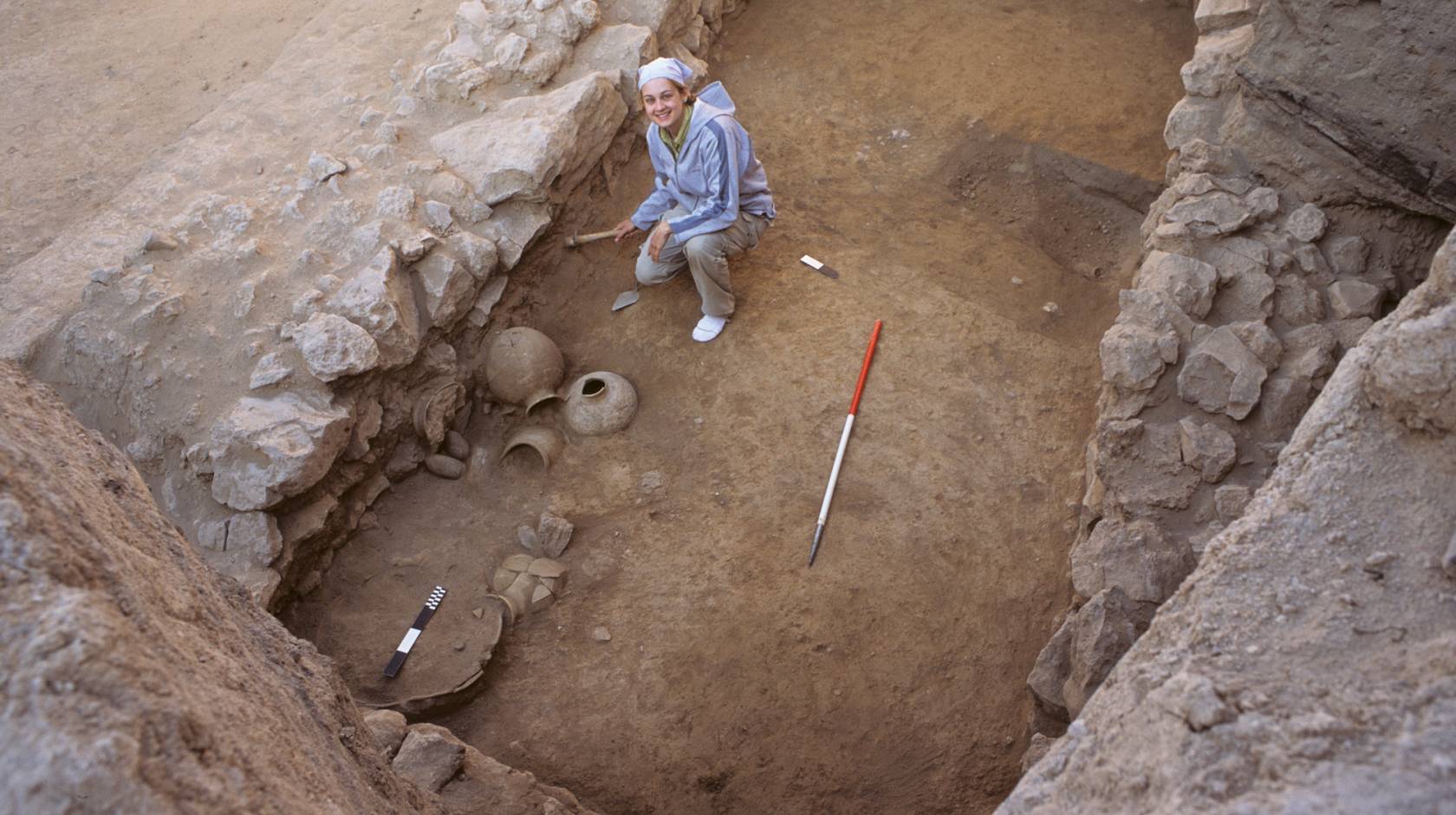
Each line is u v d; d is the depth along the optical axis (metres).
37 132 6.10
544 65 5.48
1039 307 5.23
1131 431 4.08
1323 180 4.51
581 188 5.52
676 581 4.48
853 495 4.64
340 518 4.62
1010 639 4.21
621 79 5.63
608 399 4.91
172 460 4.47
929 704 4.08
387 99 5.61
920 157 5.93
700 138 4.71
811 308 5.27
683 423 4.96
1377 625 1.96
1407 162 4.22
